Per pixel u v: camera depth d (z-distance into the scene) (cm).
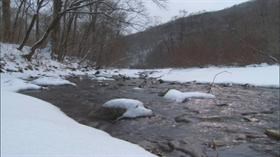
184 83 1680
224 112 858
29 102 780
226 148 554
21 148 353
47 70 1938
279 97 1132
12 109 636
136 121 745
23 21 3014
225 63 2412
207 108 911
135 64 5506
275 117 803
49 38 2491
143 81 1795
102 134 530
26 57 1902
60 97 1077
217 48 2586
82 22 3278
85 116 791
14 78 1357
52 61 2264
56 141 391
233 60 2395
